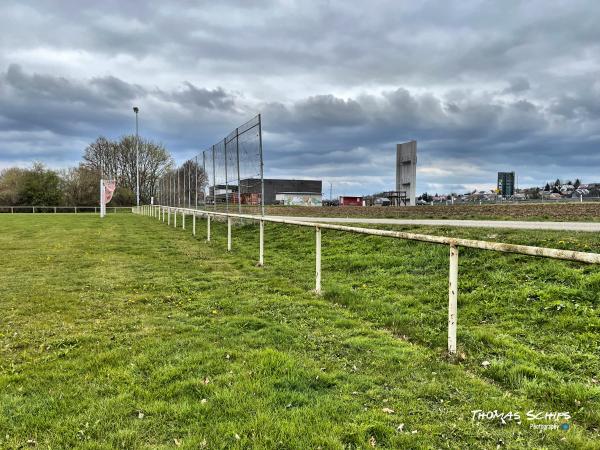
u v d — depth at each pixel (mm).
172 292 6668
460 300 5645
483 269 6680
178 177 30109
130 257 10586
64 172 63688
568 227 9172
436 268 7250
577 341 4164
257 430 2646
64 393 3170
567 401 3020
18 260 10023
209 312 5473
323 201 63750
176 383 3277
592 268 5840
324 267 8539
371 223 12461
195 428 2676
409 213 19578
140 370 3588
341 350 4059
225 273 8320
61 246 12859
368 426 2676
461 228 9766
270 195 70188
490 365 3652
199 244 13438
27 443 2553
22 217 33188
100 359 3828
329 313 5348
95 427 2693
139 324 4969
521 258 6684
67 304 5887
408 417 2820
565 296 5234
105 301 6098
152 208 35688
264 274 8125
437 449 2486
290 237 12422
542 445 2516
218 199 20453
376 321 5074
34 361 3822
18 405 2998
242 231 15383
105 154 72750
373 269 7801
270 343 4258
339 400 3041
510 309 5176
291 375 3422
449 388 3254
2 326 4895
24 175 58812
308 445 2494
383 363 3717
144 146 73625
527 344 4211
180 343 4246
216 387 3211
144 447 2500
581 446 2482
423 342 4332
